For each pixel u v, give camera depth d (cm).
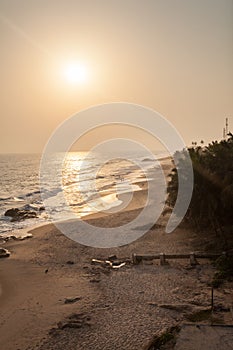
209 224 3017
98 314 1670
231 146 2930
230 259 2228
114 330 1503
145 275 2194
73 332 1510
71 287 2062
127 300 1819
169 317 1586
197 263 2344
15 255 2822
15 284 2152
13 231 3734
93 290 1994
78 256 2736
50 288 2062
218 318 1509
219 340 1271
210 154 2973
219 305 1648
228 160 2752
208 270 2208
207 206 2762
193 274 2158
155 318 1587
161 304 1719
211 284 1955
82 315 1667
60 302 1844
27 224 4081
